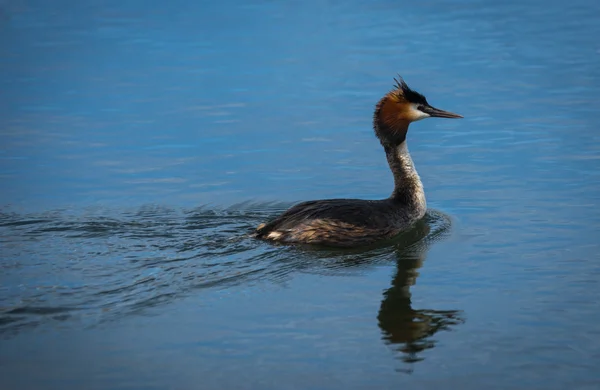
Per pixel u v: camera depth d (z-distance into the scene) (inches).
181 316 458.6
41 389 387.5
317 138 799.7
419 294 490.9
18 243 558.9
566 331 438.9
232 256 540.4
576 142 752.3
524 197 646.5
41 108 890.7
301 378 399.9
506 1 1250.0
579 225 585.9
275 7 1267.2
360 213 574.2
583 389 386.0
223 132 820.6
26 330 438.9
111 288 488.4
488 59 993.5
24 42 1110.4
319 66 1002.1
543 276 507.5
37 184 697.6
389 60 1010.1
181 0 1316.4
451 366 409.1
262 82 959.0
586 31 1083.9
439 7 1235.9
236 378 399.9
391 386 391.5
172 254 539.2
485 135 785.6
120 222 605.9
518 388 388.5
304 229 558.9
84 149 782.5
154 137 811.4
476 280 507.2
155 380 397.1
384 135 613.3
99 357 416.2
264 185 694.5
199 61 1037.2
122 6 1286.9
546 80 916.0
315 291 496.1
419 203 609.0
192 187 690.8
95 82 970.1
